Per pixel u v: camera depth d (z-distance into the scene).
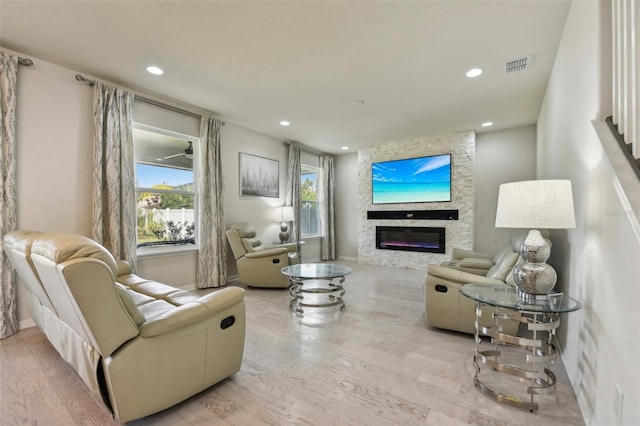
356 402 1.67
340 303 3.26
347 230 7.07
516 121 4.61
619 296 1.17
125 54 2.67
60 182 2.88
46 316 2.07
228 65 2.87
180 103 3.86
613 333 1.22
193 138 4.18
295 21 2.21
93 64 2.84
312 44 2.51
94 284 1.30
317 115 4.33
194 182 4.26
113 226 3.13
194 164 4.25
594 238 1.51
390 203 6.02
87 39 2.43
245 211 4.97
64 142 2.91
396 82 3.24
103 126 3.13
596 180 1.50
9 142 2.53
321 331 2.69
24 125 2.67
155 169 3.81
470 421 1.51
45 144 2.79
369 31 2.33
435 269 2.66
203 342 1.69
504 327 2.37
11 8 2.04
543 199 1.58
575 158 1.97
